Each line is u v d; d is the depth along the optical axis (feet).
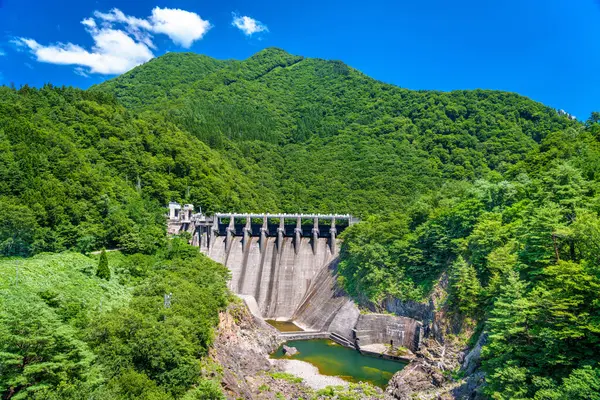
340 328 378.12
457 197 435.53
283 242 522.06
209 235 531.91
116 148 539.29
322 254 501.15
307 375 297.12
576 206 249.96
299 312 447.83
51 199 367.45
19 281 251.39
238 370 275.39
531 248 228.22
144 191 529.86
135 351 190.29
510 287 205.57
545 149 457.68
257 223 566.77
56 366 146.72
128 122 621.31
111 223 399.44
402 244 373.61
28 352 145.59
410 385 262.06
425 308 327.88
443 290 318.65
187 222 521.24
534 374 172.86
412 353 324.60
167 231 484.74
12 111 483.51
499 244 280.72
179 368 200.95
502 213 321.93
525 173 388.78
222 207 596.29
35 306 163.63
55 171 410.93
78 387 148.87
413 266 354.74
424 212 407.23
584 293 173.99
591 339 163.43
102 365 175.73
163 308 240.32
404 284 354.54
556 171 295.07
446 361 268.21
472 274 280.31
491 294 259.19
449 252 335.67
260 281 489.67
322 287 449.06
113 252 380.78
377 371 306.55
